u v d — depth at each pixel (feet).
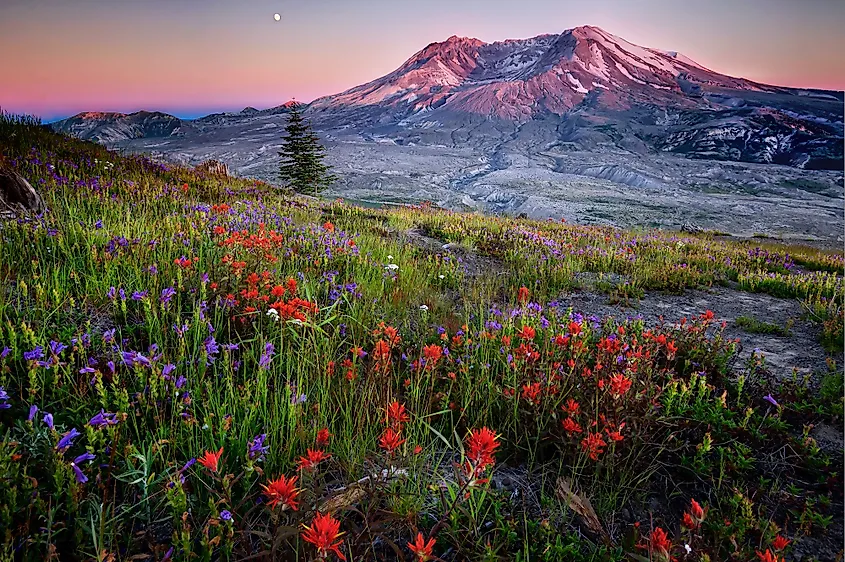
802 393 14.35
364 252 26.00
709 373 15.43
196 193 38.70
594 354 14.78
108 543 6.61
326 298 17.62
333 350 13.07
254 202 39.32
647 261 39.55
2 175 20.31
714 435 11.96
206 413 8.71
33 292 13.25
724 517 9.04
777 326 23.47
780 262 45.78
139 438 8.45
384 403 10.44
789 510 9.66
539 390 10.99
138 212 25.25
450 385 12.13
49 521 6.02
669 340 16.72
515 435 10.80
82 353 9.79
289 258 21.16
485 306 21.65
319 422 9.81
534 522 8.48
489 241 40.98
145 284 14.70
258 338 12.59
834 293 30.32
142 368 9.35
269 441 8.91
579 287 30.25
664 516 9.47
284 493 5.93
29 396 8.57
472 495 8.15
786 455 11.59
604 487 9.77
